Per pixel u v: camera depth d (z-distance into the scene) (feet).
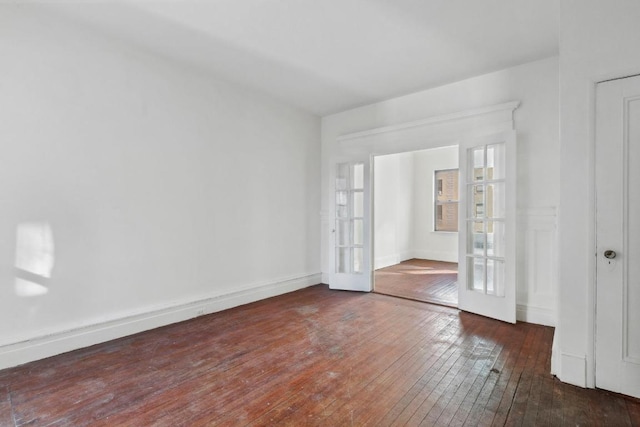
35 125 8.45
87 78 9.32
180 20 8.93
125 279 10.10
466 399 6.70
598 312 7.02
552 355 7.91
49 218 8.68
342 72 12.09
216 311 12.43
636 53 6.55
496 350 9.00
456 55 10.78
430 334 10.17
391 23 9.03
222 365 8.15
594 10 6.94
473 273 12.52
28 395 6.82
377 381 7.41
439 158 25.09
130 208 10.20
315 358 8.55
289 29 9.36
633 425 5.86
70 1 8.12
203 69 11.89
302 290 15.78
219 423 5.97
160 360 8.41
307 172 16.58
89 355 8.68
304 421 6.02
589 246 7.04
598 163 6.97
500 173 11.71
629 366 6.74
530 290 11.19
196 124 11.94
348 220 16.16
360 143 15.71
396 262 23.59
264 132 14.43
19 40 8.21
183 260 11.56
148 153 10.63
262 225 14.37
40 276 8.54
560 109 7.34
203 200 12.17
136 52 10.34
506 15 8.62
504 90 11.72
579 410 6.31
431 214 25.35
